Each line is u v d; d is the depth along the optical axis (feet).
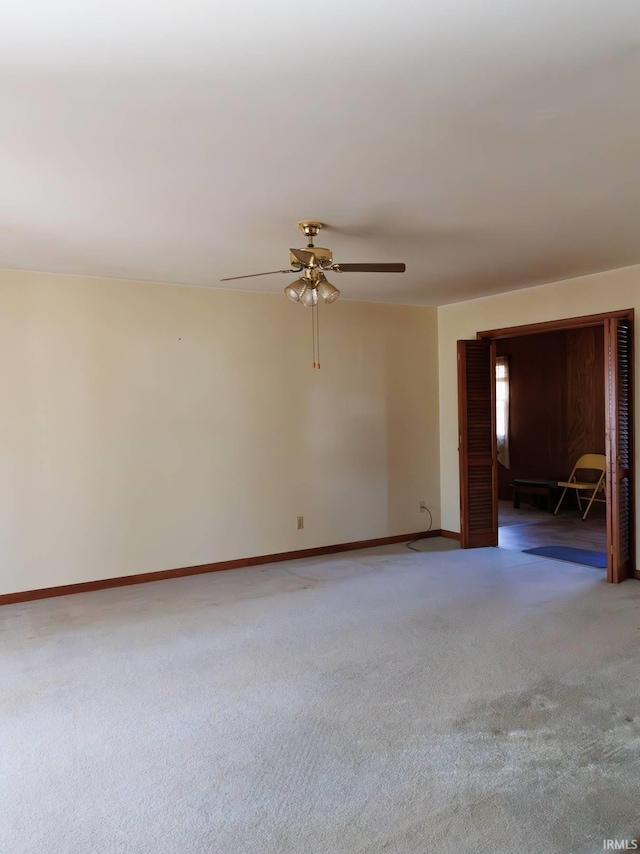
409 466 21.43
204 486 17.69
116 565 16.44
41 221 11.48
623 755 8.15
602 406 27.45
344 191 10.16
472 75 6.68
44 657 11.68
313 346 19.42
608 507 15.80
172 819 7.05
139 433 16.72
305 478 19.33
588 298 17.01
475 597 14.84
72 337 15.84
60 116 7.45
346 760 8.14
